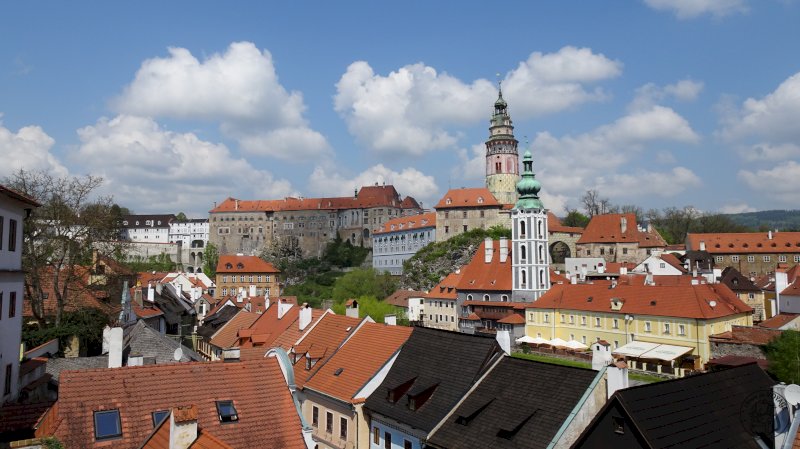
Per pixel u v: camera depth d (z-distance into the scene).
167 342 54.34
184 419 23.61
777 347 66.81
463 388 37.47
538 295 128.25
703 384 31.39
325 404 47.12
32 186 68.19
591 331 102.56
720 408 30.14
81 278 73.50
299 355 54.59
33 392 39.62
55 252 70.06
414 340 45.66
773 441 28.12
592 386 30.45
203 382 29.91
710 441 27.52
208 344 77.38
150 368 29.61
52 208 69.25
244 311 79.25
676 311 88.56
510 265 137.50
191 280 173.12
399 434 39.44
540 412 31.83
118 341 36.28
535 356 100.25
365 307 117.12
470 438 33.66
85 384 27.94
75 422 26.52
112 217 77.19
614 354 86.94
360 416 42.94
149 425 27.39
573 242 194.38
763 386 34.22
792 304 92.75
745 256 162.25
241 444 27.75
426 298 153.50
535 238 129.00
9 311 36.75
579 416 29.73
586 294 107.00
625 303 97.38
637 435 26.23
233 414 28.94
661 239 178.00
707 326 84.44
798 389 25.48
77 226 71.81
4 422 28.23
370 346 48.78
